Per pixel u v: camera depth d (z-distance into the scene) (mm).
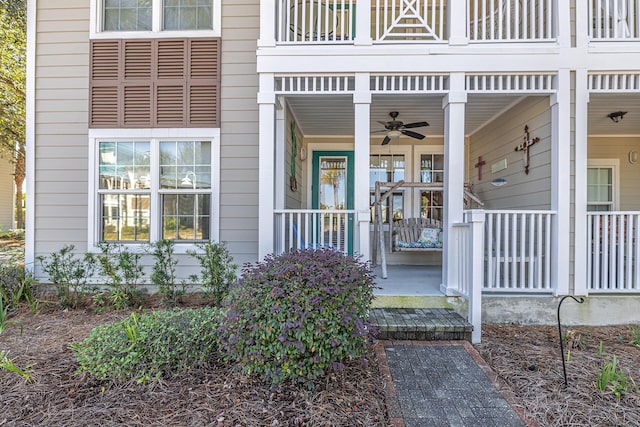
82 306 4254
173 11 4684
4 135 10320
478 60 3889
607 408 2236
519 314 3916
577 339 3309
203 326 2740
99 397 2301
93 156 4672
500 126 5383
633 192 6430
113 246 4570
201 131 4625
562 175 3861
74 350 2945
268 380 2455
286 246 4730
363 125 3967
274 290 2377
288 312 2320
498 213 3832
